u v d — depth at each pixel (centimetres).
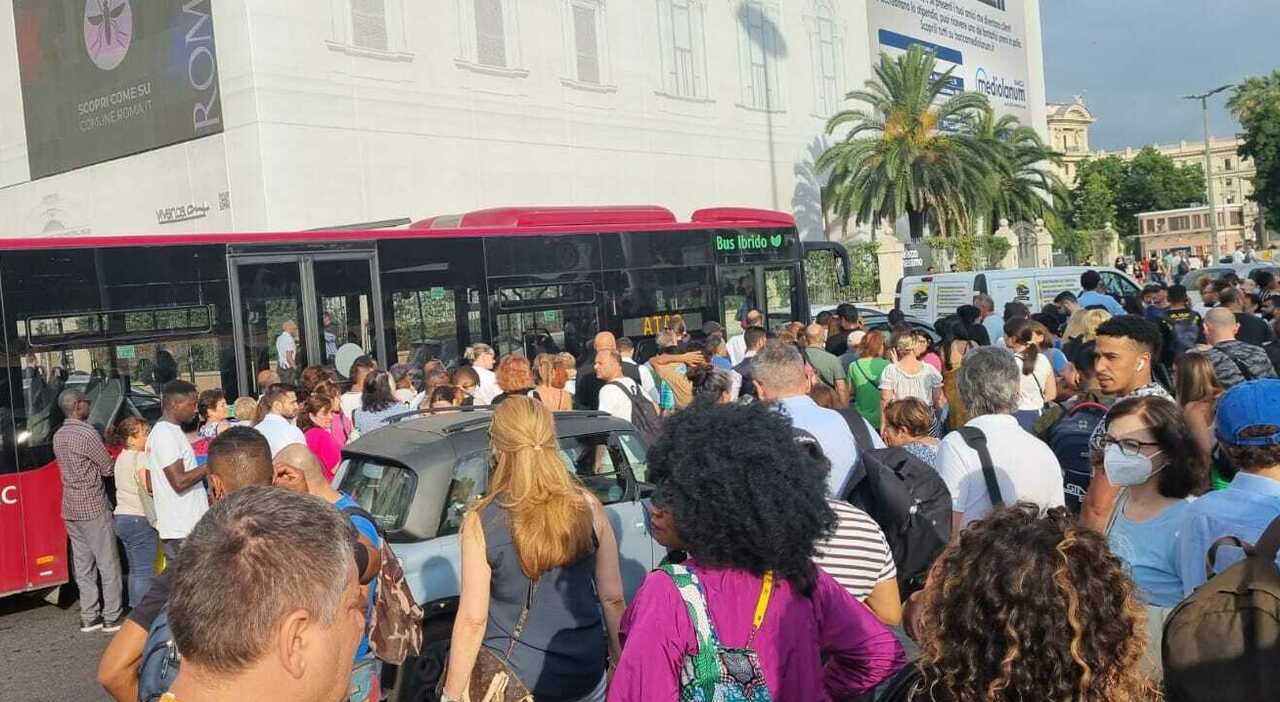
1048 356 932
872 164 3862
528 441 385
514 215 1380
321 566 189
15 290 957
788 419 292
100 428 989
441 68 2638
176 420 836
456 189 2661
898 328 990
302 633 186
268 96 2280
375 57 2488
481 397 1093
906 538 428
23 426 944
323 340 1172
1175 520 373
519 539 379
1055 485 475
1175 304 1260
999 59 5806
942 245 4009
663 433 296
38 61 2719
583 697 393
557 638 388
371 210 2464
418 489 600
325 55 2389
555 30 2952
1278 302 1283
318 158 2364
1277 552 274
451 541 599
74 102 2639
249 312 1114
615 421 686
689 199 3422
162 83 2439
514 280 1345
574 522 384
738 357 1473
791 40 3959
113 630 911
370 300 1218
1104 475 426
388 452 624
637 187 3216
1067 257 6550
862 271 3894
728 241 1612
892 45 4772
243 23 2259
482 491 618
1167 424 375
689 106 3438
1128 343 530
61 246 988
